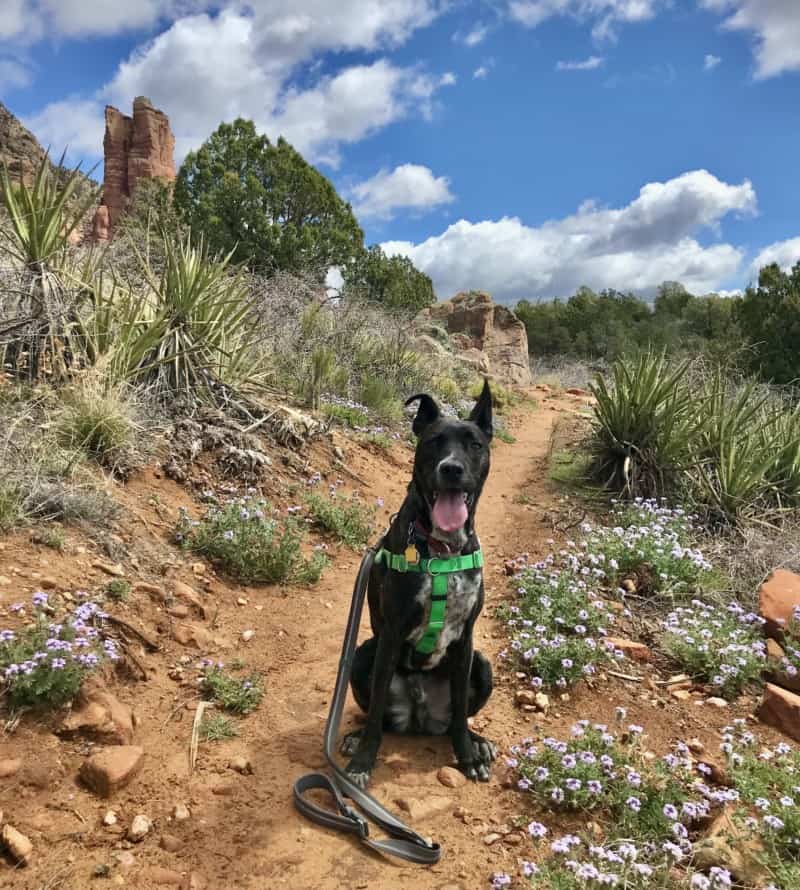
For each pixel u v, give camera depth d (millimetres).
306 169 8625
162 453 2312
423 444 1295
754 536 2582
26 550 1579
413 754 1377
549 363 11023
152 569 1774
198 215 8195
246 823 1135
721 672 1680
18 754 1141
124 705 1317
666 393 3086
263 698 1480
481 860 1111
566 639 1741
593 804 1197
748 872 1082
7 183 2400
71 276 2512
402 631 1262
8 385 2170
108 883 992
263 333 3705
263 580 1983
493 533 2703
